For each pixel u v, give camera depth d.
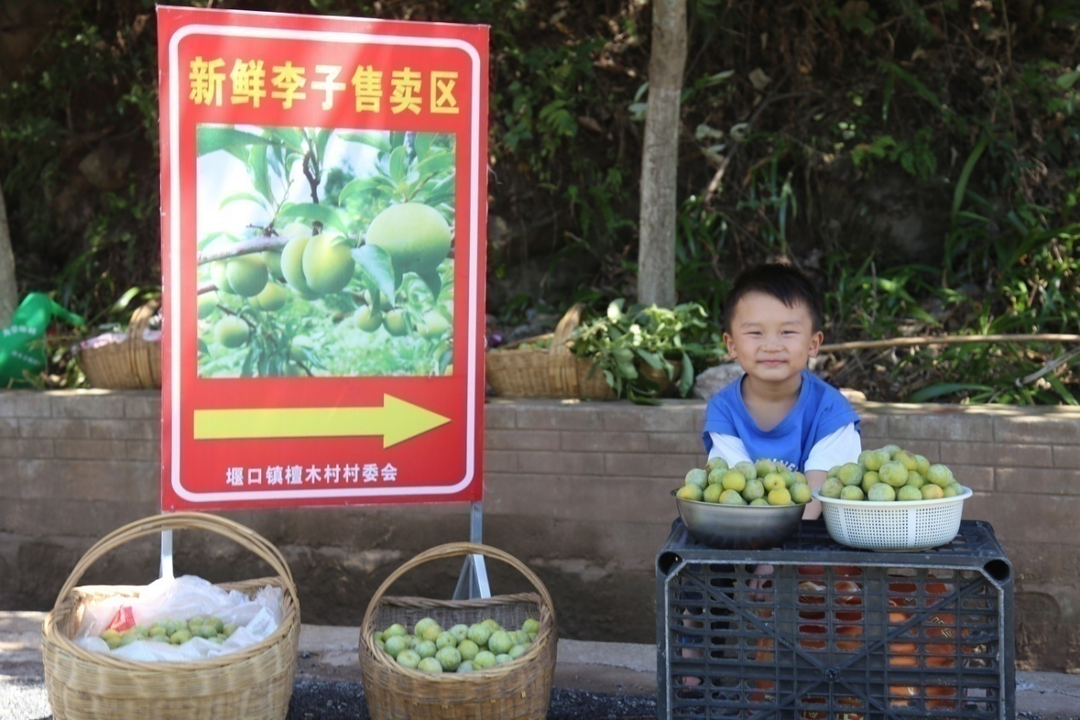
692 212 6.28
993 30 6.41
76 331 5.83
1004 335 4.88
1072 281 5.71
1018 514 4.10
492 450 4.54
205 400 3.46
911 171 6.05
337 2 6.68
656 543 4.43
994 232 6.07
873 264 6.16
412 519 4.66
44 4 6.80
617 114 6.41
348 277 3.54
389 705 2.99
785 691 2.52
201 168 3.42
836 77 6.46
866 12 6.41
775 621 2.50
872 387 5.32
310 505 3.54
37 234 6.88
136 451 4.72
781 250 6.22
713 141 6.41
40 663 3.86
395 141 3.54
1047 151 6.25
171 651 2.96
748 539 2.53
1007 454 4.10
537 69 6.44
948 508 2.46
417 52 3.52
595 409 4.45
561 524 4.51
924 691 2.49
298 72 3.45
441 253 3.59
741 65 6.55
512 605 3.53
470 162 3.58
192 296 3.44
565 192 6.41
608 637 4.50
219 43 3.40
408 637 3.19
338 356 3.54
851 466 2.60
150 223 6.68
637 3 6.61
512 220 6.41
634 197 6.43
